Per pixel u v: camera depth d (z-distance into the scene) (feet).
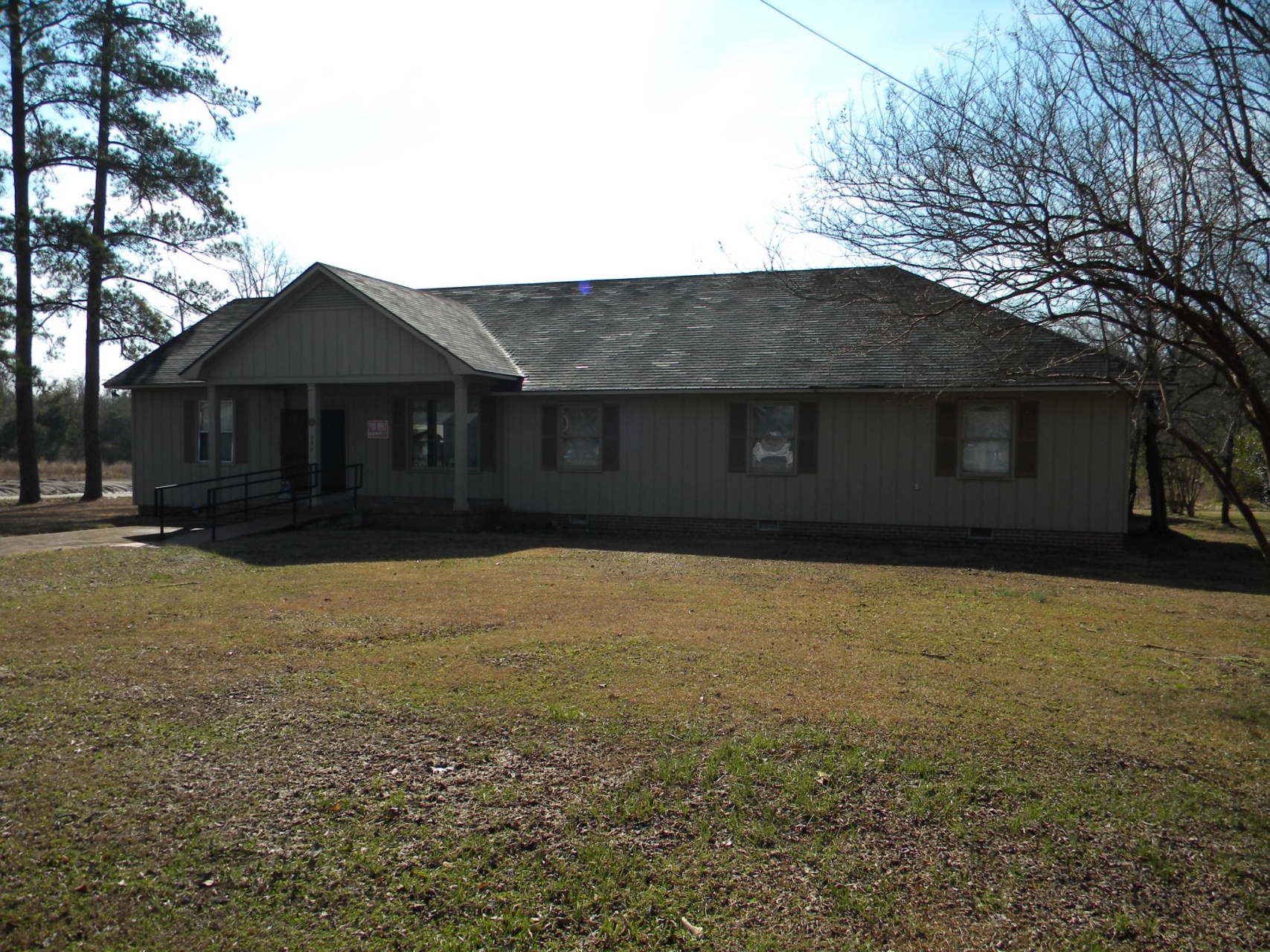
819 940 13.14
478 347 65.82
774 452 60.18
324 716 21.65
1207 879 14.83
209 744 19.85
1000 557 50.52
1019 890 14.43
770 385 58.03
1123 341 25.98
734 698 23.04
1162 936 13.37
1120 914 13.87
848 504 58.65
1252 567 49.06
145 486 77.05
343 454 72.23
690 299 72.90
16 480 144.87
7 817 16.35
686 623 32.12
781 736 20.29
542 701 22.80
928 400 56.34
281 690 23.68
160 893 14.06
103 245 89.04
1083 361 47.85
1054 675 25.71
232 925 13.33
